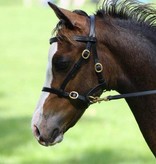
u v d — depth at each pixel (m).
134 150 16.62
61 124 7.66
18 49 35.41
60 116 7.63
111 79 7.69
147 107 7.73
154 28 7.89
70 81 7.59
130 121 19.81
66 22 7.59
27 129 19.02
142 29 7.84
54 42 7.63
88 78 7.59
